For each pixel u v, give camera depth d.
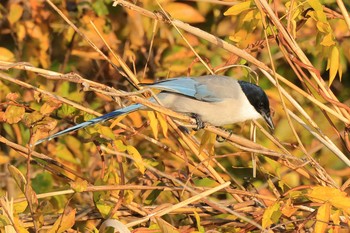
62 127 13.23
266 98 12.05
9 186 13.26
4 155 13.47
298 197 10.23
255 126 12.18
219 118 11.95
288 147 14.47
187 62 14.55
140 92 10.27
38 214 9.51
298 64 11.06
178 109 11.97
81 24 14.82
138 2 14.91
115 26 14.99
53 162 11.18
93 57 14.76
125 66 11.33
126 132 12.66
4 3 15.75
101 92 9.96
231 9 11.00
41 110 10.05
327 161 14.88
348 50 14.74
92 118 11.06
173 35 14.72
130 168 12.70
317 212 9.38
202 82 11.98
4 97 12.95
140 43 14.91
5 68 9.95
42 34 14.68
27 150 10.60
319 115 14.76
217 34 15.17
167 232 9.41
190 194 11.68
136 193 12.38
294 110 14.55
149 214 10.18
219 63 14.53
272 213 9.55
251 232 10.62
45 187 11.93
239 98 11.94
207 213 11.00
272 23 11.47
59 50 15.23
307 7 11.88
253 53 13.51
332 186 10.83
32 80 13.52
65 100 10.35
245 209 10.92
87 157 13.10
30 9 15.05
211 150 11.06
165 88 11.84
